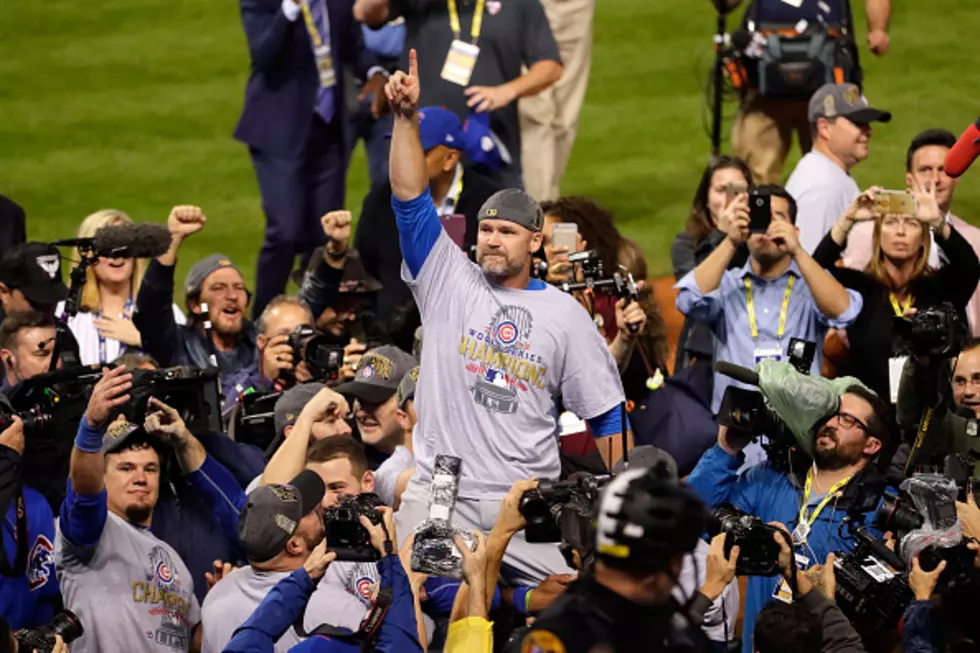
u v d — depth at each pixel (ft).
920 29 212.02
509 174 134.10
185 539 87.30
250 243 177.68
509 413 80.64
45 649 73.00
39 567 83.15
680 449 98.78
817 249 104.53
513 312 81.10
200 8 239.91
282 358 101.45
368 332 116.47
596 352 81.87
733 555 71.87
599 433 82.99
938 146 116.78
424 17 132.05
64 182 195.52
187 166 198.59
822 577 78.38
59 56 228.63
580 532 69.72
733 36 144.97
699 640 55.16
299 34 143.54
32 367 100.32
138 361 96.27
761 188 101.96
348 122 147.33
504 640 80.07
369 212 120.98
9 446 80.38
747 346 101.45
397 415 90.27
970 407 88.94
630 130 196.54
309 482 76.38
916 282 103.81
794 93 141.79
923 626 75.82
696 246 124.36
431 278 81.87
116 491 83.61
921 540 77.00
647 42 216.74
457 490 74.43
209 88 217.97
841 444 83.15
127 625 81.56
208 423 89.56
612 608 54.29
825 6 142.82
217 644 76.23
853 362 104.53
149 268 103.86
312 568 69.77
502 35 131.13
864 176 180.34
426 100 131.13
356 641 70.08
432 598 80.28
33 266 112.06
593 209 111.96
